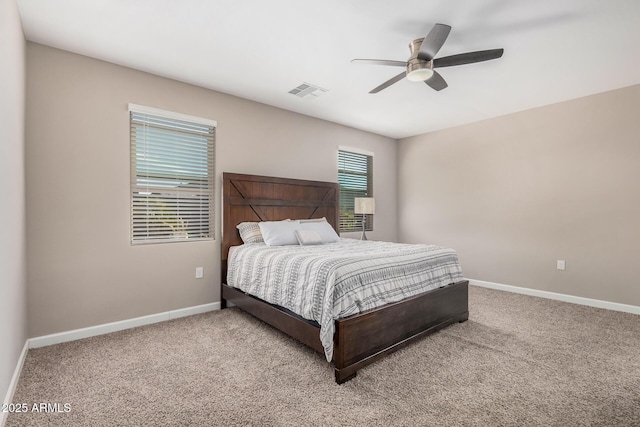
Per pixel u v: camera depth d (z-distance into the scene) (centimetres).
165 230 317
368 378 201
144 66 291
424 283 267
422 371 210
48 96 252
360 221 521
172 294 317
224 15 215
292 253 266
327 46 256
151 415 163
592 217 359
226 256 348
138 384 193
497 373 207
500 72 301
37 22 222
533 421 159
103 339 262
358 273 218
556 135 386
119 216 285
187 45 255
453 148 493
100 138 276
